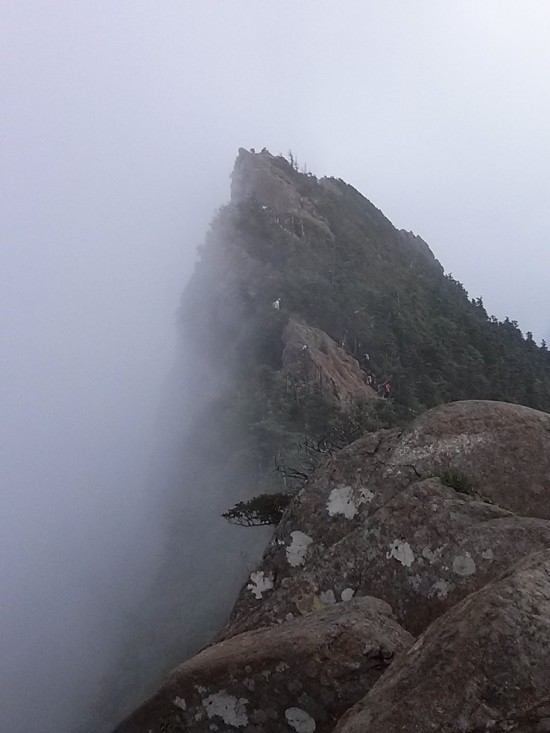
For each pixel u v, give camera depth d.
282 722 2.97
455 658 2.21
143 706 3.17
